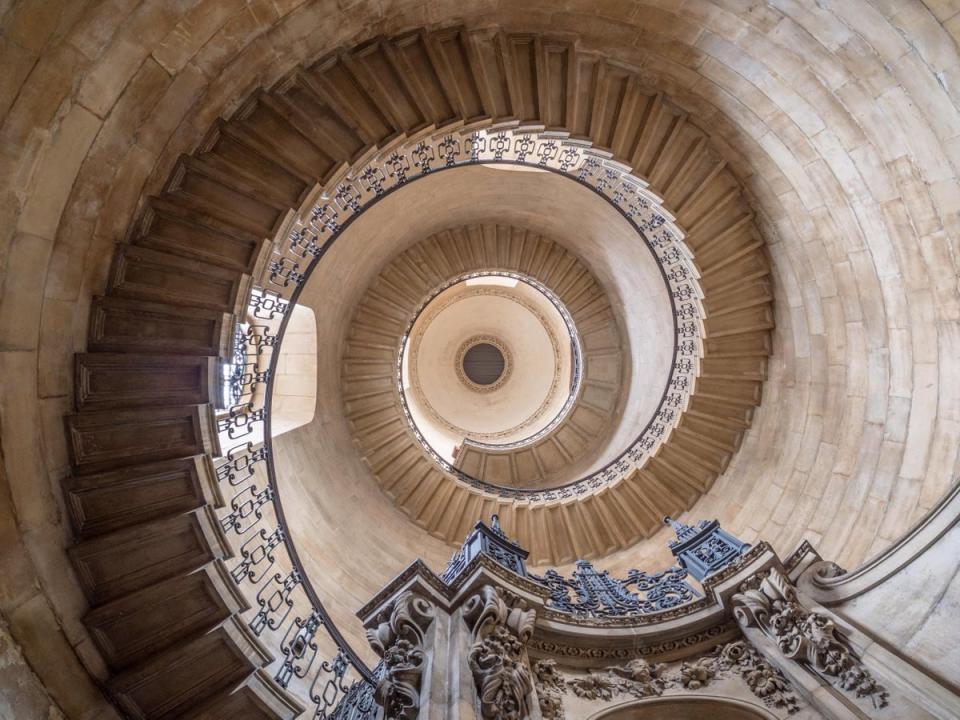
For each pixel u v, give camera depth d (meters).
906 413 6.37
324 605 7.93
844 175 6.39
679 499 10.32
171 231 5.03
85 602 4.68
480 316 17.08
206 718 5.22
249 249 5.31
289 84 5.69
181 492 5.08
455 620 4.24
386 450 11.76
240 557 6.82
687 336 10.18
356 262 11.86
